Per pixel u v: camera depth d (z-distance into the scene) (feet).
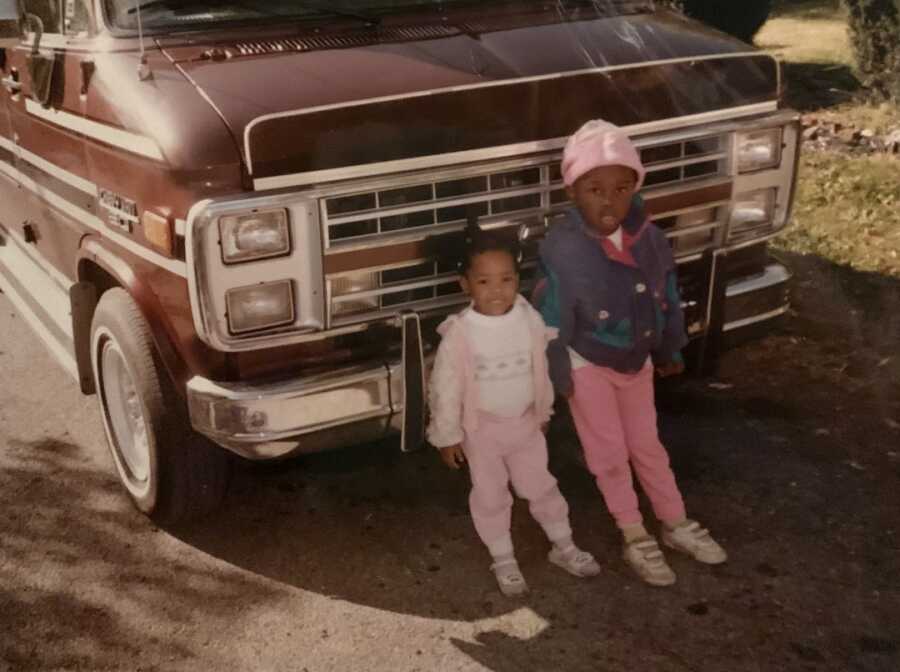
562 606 11.16
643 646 10.48
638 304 10.95
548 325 10.95
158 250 10.90
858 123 27.94
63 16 12.99
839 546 11.89
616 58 12.01
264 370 10.90
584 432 11.50
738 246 12.78
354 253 10.58
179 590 11.75
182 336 11.01
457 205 11.01
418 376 11.05
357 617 11.19
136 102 11.00
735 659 10.25
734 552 11.84
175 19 12.05
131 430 13.21
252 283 10.27
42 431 15.28
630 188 10.61
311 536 12.64
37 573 12.13
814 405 15.05
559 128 11.37
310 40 11.99
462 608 11.25
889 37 28.84
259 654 10.71
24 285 16.70
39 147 14.07
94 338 12.82
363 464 14.08
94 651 10.84
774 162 12.74
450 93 10.91
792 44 35.53
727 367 16.26
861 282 18.79
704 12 30.86
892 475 13.28
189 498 12.35
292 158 10.29
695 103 12.16
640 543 11.48
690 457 13.78
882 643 10.37
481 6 13.19
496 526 11.41
